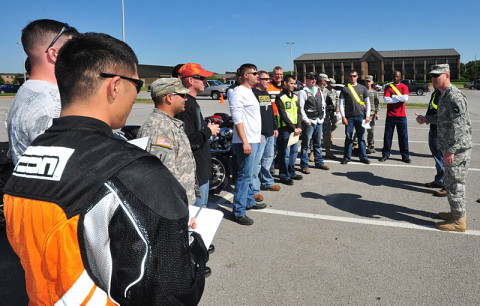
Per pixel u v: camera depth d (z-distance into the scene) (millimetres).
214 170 5062
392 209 4438
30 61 1663
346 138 6859
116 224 806
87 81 934
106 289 844
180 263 851
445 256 3205
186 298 885
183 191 928
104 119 972
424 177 5863
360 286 2760
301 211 4418
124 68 984
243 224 4027
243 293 2699
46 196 825
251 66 3900
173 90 2320
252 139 3943
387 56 76438
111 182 807
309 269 3031
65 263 796
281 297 2645
